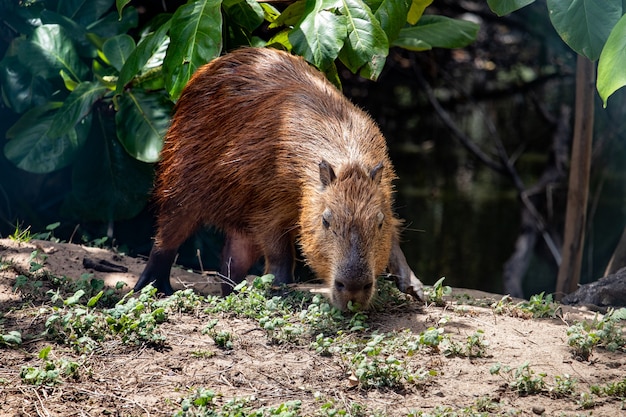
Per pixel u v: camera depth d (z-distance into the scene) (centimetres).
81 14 1425
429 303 959
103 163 1432
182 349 804
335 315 870
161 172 1086
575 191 1498
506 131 3144
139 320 838
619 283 1141
